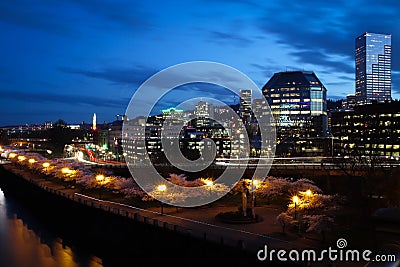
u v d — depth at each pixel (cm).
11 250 6556
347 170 9412
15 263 5900
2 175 15988
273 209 7006
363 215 5706
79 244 6919
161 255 5134
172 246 4975
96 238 6712
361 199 6775
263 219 6094
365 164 9900
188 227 5559
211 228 5488
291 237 4897
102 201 8188
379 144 19962
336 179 9019
